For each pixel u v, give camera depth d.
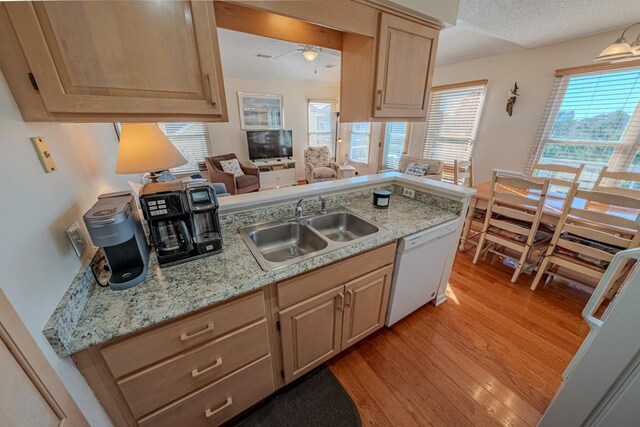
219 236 1.14
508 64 3.41
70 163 0.93
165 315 0.80
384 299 1.56
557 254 2.05
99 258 0.98
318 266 1.11
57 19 0.65
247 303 0.99
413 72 1.54
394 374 1.47
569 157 3.07
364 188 1.94
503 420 1.25
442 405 1.32
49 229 0.74
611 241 1.69
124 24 0.72
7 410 0.50
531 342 1.68
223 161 4.84
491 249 2.71
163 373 0.89
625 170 2.68
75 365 0.74
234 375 1.07
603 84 2.71
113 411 0.86
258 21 1.20
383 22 1.30
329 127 6.54
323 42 1.42
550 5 2.02
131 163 1.54
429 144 4.62
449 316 1.90
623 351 0.73
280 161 5.68
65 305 0.73
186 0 0.78
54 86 0.68
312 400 1.33
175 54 0.81
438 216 1.64
